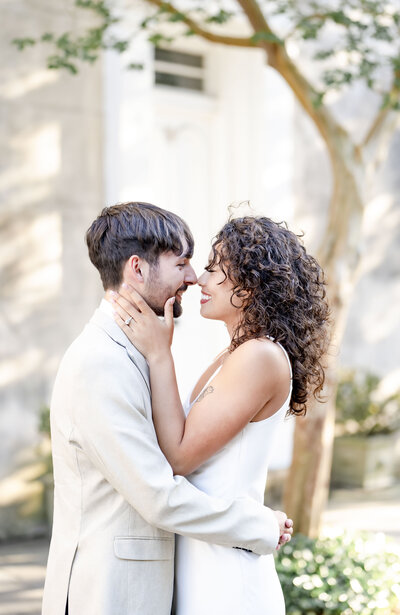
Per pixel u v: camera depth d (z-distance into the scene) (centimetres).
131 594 192
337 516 569
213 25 566
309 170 622
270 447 208
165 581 198
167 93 580
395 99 380
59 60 385
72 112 516
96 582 191
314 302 213
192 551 206
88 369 191
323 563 363
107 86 522
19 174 500
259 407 201
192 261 605
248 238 206
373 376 661
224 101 604
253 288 204
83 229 525
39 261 508
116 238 202
